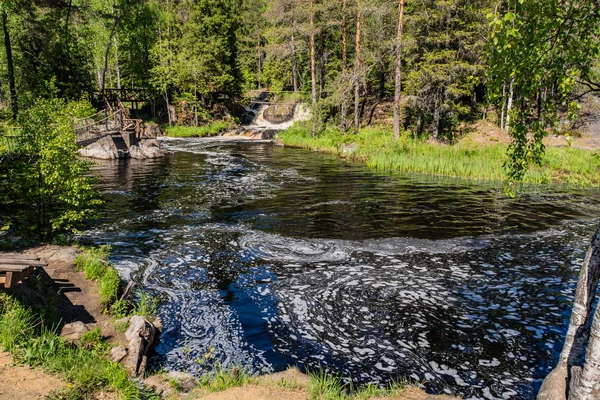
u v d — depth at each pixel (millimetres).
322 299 8523
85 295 7984
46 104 11859
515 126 6664
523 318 7793
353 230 13281
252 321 7684
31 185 11484
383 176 24031
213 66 53156
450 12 31250
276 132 47500
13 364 5094
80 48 43031
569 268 10234
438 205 16906
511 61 6141
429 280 9469
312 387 5309
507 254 11172
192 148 36844
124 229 13234
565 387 4613
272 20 41938
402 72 39281
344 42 38781
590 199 18297
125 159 29609
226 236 12586
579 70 6316
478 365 6383
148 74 52594
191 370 6242
